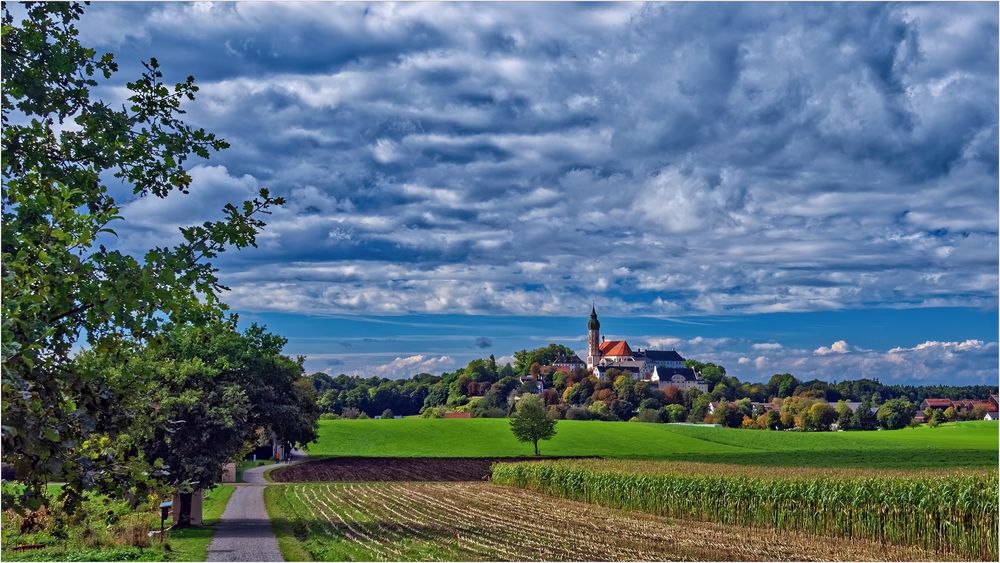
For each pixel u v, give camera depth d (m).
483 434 149.12
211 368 35.44
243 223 10.04
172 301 8.67
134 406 9.14
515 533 35.84
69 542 25.72
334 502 53.97
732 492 42.91
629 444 139.75
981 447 129.00
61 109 10.59
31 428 7.56
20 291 7.73
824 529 38.16
